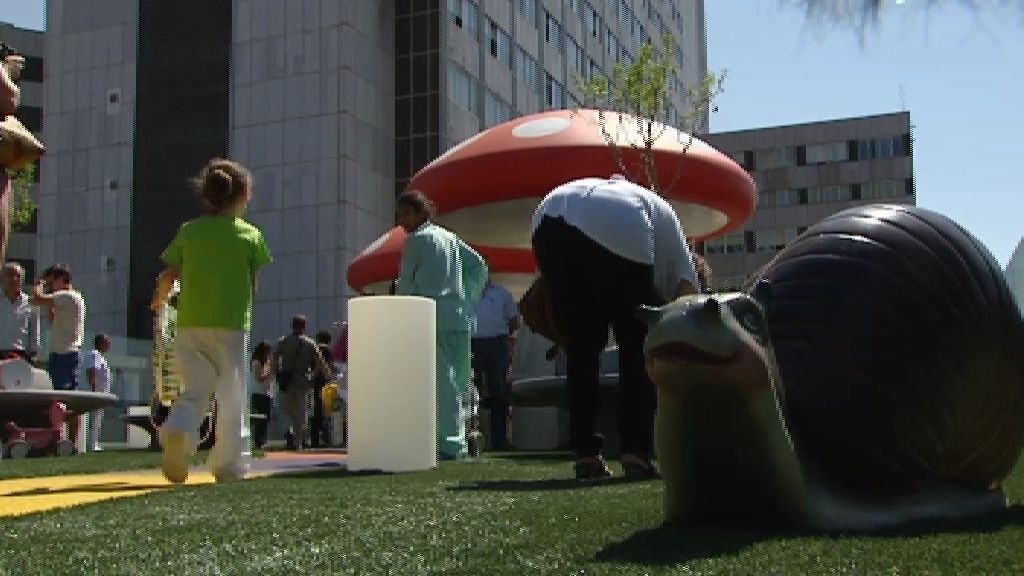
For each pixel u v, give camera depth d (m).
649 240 4.80
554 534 2.94
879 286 3.24
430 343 6.83
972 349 3.30
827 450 3.08
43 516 3.73
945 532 2.85
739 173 13.84
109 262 38.31
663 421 2.71
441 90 36.56
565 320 4.96
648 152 12.52
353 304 6.78
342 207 34.38
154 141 37.97
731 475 2.72
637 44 60.81
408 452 6.61
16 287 11.24
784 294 3.31
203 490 4.88
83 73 39.34
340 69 34.84
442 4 36.84
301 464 8.14
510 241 15.98
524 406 12.05
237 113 36.34
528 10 44.88
